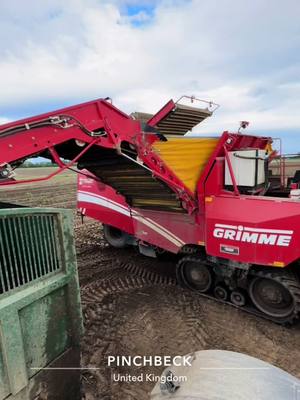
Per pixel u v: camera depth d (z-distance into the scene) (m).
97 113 3.39
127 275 5.22
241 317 3.84
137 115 5.34
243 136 4.17
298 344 3.29
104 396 2.67
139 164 3.77
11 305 1.72
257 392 1.39
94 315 3.96
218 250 3.83
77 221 9.77
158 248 5.34
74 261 2.21
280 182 5.25
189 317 3.86
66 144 3.66
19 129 2.75
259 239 3.44
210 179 3.99
